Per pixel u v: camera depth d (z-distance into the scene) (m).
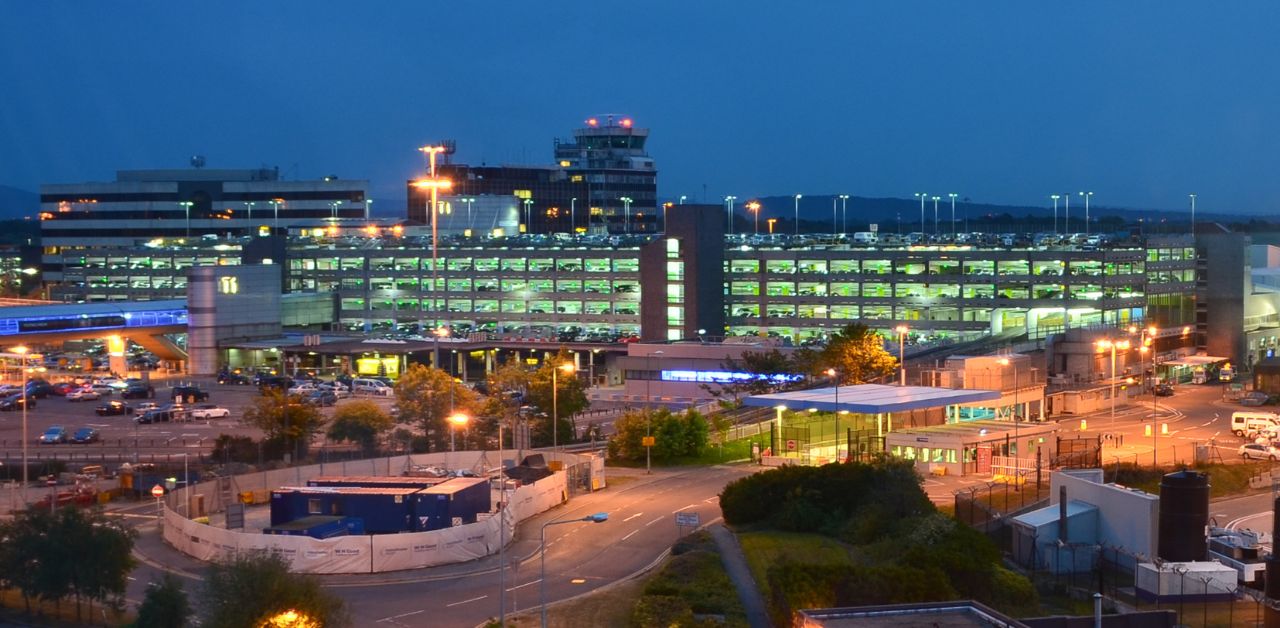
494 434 156.50
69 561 88.69
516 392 172.25
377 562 101.56
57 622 88.81
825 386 177.00
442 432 155.25
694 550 103.25
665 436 149.12
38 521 91.19
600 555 106.56
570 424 166.88
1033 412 174.12
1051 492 111.75
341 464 131.88
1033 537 102.38
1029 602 90.06
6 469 142.12
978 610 69.81
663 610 86.94
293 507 111.94
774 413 168.50
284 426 149.12
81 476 139.25
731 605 89.50
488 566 103.44
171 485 123.69
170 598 81.12
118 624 88.06
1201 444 154.38
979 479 134.75
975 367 169.38
